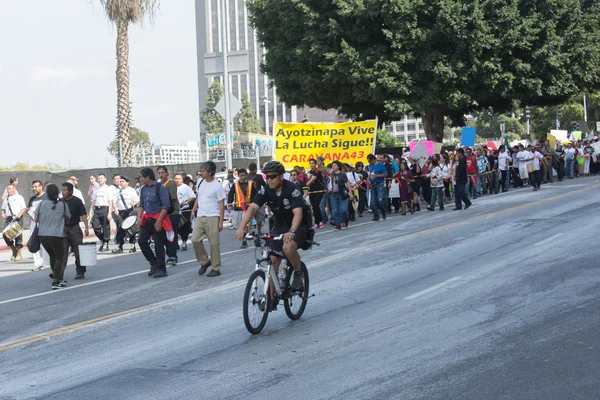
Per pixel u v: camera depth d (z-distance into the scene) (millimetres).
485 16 33625
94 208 19172
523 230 16281
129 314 10148
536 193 27344
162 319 9656
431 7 32875
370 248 15273
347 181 20531
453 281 10922
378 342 7672
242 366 7059
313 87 36000
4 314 10852
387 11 32719
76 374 7164
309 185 21172
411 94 34031
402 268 12453
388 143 70312
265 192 8469
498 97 38125
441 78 32750
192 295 11352
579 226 16219
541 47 34281
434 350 7234
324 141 24812
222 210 13312
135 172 31266
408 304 9516
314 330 8414
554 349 7043
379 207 22297
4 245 22719
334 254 14758
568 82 35594
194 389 6398
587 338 7371
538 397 5742
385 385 6203
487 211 21500
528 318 8336
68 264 16719
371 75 33094
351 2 33469
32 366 7617
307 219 8695
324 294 10602
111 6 30625
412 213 23688
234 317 9453
